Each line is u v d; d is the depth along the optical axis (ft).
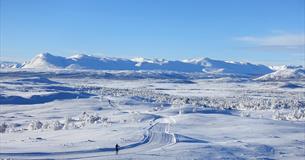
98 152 204.74
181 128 329.31
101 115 461.78
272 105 611.06
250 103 638.53
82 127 329.11
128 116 433.48
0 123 387.55
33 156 189.06
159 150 214.28
